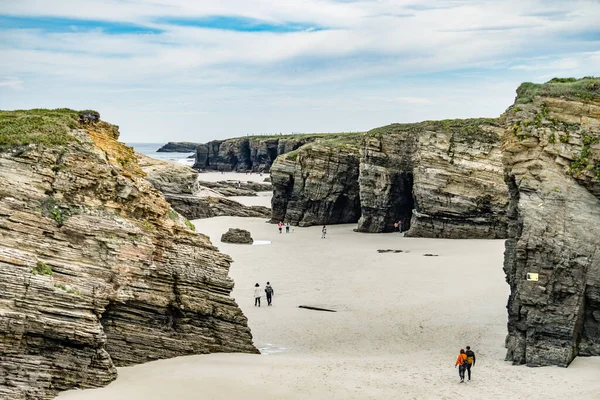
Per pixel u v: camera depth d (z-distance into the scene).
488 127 75.00
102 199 28.84
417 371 30.25
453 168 73.62
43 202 26.88
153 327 30.47
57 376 25.36
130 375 27.77
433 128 77.44
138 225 29.83
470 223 73.50
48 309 25.33
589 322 31.72
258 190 143.88
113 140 33.47
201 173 193.25
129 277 28.98
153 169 94.88
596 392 26.27
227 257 32.50
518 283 32.00
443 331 37.94
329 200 90.88
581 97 33.06
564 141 32.38
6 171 26.44
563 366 30.08
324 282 51.28
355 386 27.69
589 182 31.69
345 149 91.00
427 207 74.94
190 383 26.88
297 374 29.12
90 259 27.56
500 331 37.47
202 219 94.69
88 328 25.86
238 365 30.14
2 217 25.50
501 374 29.45
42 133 28.48
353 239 75.88
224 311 32.41
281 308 43.62
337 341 36.75
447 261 58.16
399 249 66.75
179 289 31.06
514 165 33.53
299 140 157.38
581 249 30.84
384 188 82.06
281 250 67.75
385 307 43.19
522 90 35.72
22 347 24.80
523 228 31.70
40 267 25.75
